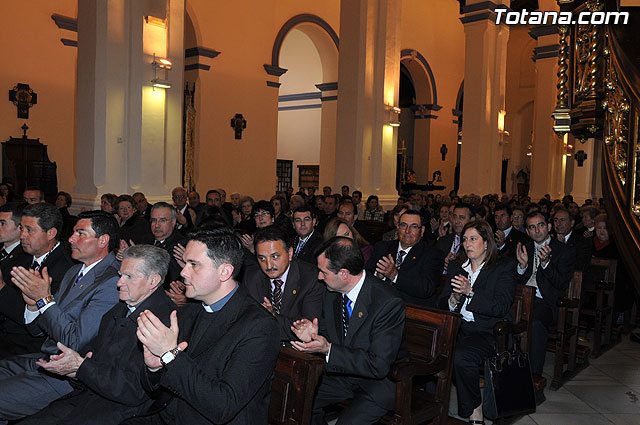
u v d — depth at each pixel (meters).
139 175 8.91
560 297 4.70
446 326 3.35
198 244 2.29
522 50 28.31
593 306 5.96
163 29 9.20
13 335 3.82
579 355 5.20
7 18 12.91
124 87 8.76
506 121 28.89
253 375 2.17
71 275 3.54
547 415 4.17
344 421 3.03
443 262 4.71
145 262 2.73
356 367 2.80
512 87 28.72
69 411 2.83
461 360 3.73
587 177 17.89
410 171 24.72
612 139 3.31
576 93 4.04
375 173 12.05
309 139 22.67
